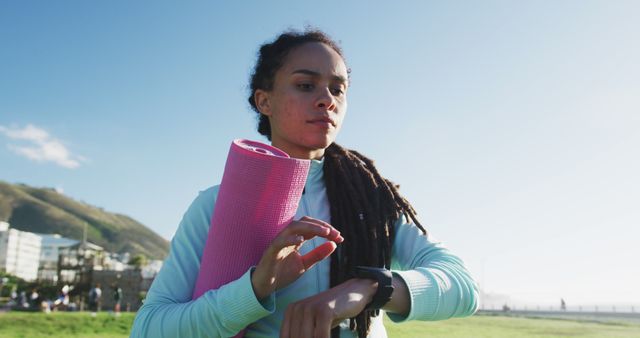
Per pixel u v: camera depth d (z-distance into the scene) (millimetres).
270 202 1131
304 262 1155
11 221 190750
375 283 1069
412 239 1511
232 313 1084
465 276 1298
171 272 1385
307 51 1479
